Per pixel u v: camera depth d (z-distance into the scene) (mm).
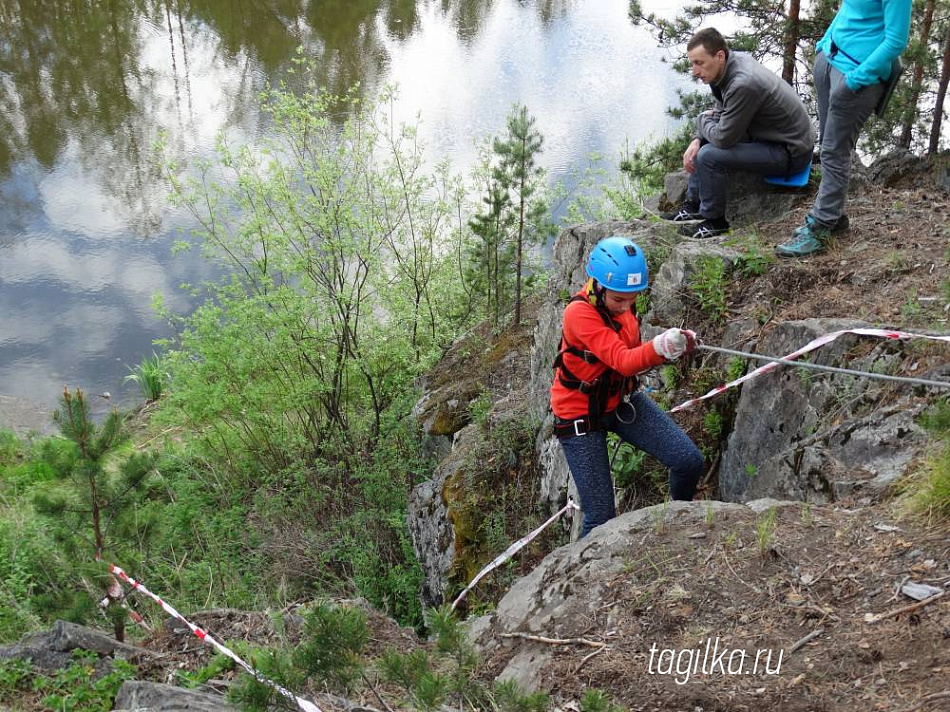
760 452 4539
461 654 2812
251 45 28953
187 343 9359
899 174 6645
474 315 9898
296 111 9352
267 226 9227
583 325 3859
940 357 3855
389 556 7551
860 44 4809
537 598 3512
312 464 9547
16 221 19094
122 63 27219
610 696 2799
